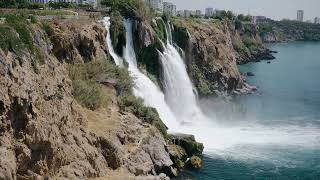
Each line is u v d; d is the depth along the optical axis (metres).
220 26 147.25
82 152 48.81
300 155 70.06
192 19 142.25
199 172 61.41
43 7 90.50
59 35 64.12
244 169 63.47
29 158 40.84
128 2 92.38
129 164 53.50
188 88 100.31
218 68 122.00
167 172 58.41
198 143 66.75
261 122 92.31
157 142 59.88
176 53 103.38
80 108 56.97
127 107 65.81
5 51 41.62
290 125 90.44
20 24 48.59
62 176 45.06
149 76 87.31
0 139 38.16
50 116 45.25
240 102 115.44
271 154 70.00
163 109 83.00
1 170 36.56
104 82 68.19
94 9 95.00
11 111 39.66
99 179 48.47
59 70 54.56
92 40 71.69
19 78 41.81
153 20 98.56
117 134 55.88
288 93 132.88
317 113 103.81
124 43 84.50
